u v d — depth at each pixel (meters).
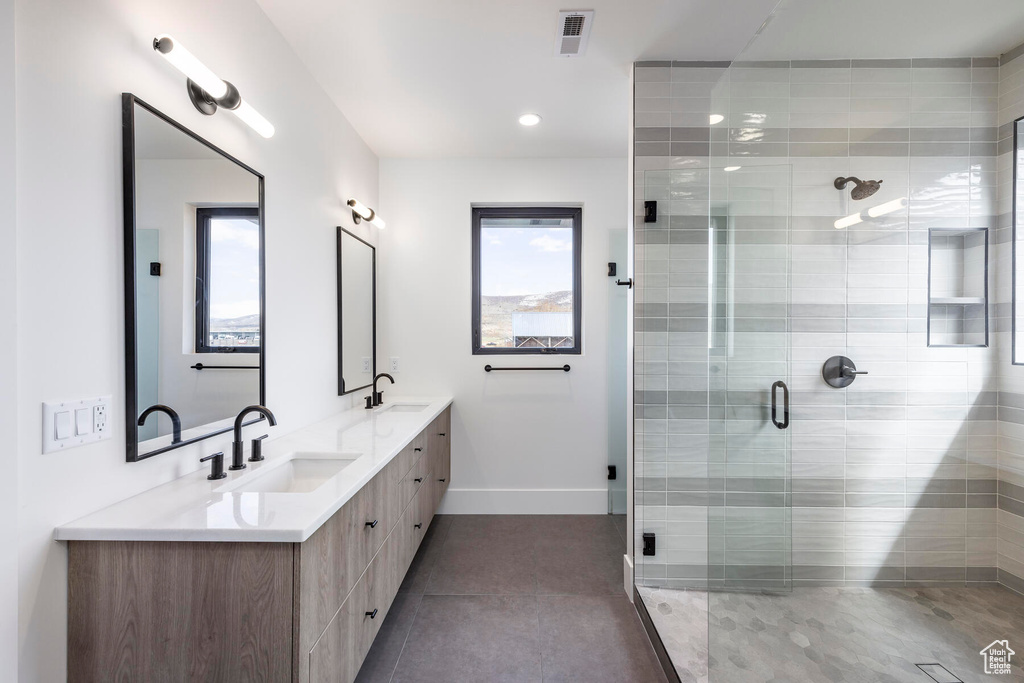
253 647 0.97
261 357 1.67
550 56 1.99
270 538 0.95
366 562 1.42
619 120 2.60
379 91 2.27
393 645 1.76
